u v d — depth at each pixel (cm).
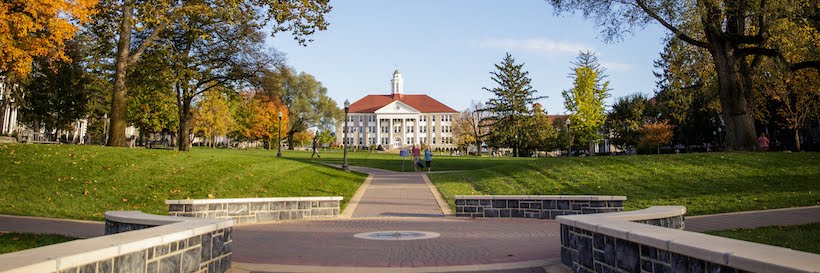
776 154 2264
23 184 1551
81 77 4906
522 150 7969
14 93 4412
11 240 810
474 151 9569
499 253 783
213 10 2405
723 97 2533
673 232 482
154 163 1969
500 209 1385
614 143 7419
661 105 6525
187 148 3325
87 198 1490
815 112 3762
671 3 2298
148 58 2703
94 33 2512
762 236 850
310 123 8462
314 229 1127
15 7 1955
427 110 13638
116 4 2345
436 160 4278
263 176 2039
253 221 1262
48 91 4859
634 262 485
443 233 1042
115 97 2347
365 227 1165
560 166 2314
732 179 1869
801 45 2512
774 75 3095
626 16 2494
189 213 1157
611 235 523
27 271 328
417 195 1897
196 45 3116
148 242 470
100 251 404
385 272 627
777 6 2202
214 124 6209
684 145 6425
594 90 5709
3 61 2028
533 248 834
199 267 571
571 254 643
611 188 1844
